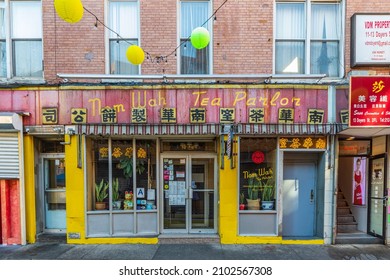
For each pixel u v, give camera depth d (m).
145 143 6.44
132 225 6.25
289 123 5.93
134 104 5.96
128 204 6.32
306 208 6.47
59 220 6.80
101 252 5.56
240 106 5.96
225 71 6.16
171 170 6.54
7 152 5.96
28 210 6.13
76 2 3.93
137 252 5.56
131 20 6.38
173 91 5.96
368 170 6.55
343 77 6.23
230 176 6.01
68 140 5.98
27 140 6.09
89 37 6.14
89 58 6.14
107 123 5.93
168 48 6.18
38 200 6.48
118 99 5.96
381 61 6.04
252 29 6.17
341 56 6.29
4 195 6.00
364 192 6.64
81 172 6.02
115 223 6.20
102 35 6.16
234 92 5.96
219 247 5.82
